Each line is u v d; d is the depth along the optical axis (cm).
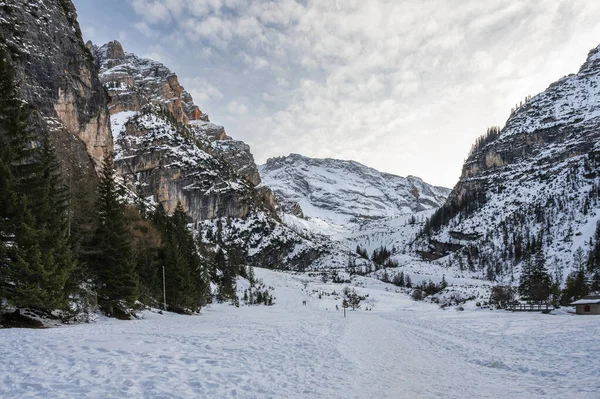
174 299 6028
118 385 1013
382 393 1194
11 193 2494
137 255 5219
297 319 5553
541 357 1952
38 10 8194
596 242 14650
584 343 2339
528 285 10794
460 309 10319
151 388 1005
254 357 1684
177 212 9256
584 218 18550
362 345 2588
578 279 9331
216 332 2734
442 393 1205
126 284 4031
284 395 1089
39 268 2528
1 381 995
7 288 2508
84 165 7056
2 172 2500
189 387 1060
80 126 8725
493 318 5512
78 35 9788
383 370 1633
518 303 8975
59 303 2662
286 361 1669
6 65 2777
